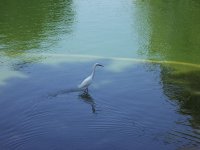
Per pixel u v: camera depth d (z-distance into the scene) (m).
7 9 30.12
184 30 26.00
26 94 17.67
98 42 23.83
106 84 18.72
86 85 17.94
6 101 17.05
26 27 26.11
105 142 14.25
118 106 16.81
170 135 14.70
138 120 15.75
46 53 22.12
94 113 16.16
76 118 15.84
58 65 20.66
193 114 16.22
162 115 16.12
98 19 27.98
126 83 18.84
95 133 14.77
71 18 28.03
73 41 23.84
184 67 20.70
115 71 20.09
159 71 20.16
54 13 29.14
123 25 26.80
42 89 18.12
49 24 26.75
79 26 26.48
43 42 23.64
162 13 29.53
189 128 15.17
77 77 19.42
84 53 22.23
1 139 14.36
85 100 17.20
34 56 21.72
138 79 19.27
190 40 24.39
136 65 20.83
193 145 14.07
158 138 14.50
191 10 30.23
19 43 23.50
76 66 20.62
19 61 21.08
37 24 26.67
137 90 18.19
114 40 24.17
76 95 17.66
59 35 24.86
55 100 17.16
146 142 14.25
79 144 14.11
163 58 21.77
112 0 33.03
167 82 18.98
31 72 19.81
